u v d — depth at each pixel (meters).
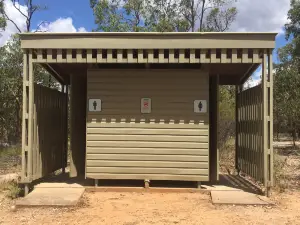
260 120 7.82
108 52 7.50
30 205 6.79
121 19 20.44
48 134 8.95
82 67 8.98
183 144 7.95
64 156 10.33
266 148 7.49
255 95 8.31
